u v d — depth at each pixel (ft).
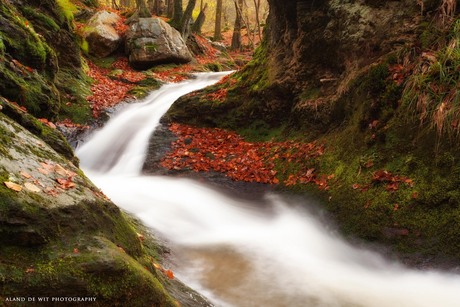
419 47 16.87
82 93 33.24
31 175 7.80
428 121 14.79
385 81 17.26
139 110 34.45
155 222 15.72
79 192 8.21
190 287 10.85
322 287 12.11
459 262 11.94
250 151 25.05
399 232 13.65
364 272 13.46
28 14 30.66
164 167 24.76
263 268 12.98
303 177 19.65
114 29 51.39
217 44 81.00
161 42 50.85
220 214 18.06
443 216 12.92
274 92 26.58
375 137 16.69
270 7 29.30
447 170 13.47
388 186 14.83
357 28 20.30
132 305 6.70
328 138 20.45
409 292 11.93
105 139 29.14
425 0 17.56
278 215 18.11
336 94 20.99
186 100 32.19
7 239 6.14
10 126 9.36
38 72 21.47
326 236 15.69
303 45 24.49
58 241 6.68
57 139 12.59
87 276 6.26
